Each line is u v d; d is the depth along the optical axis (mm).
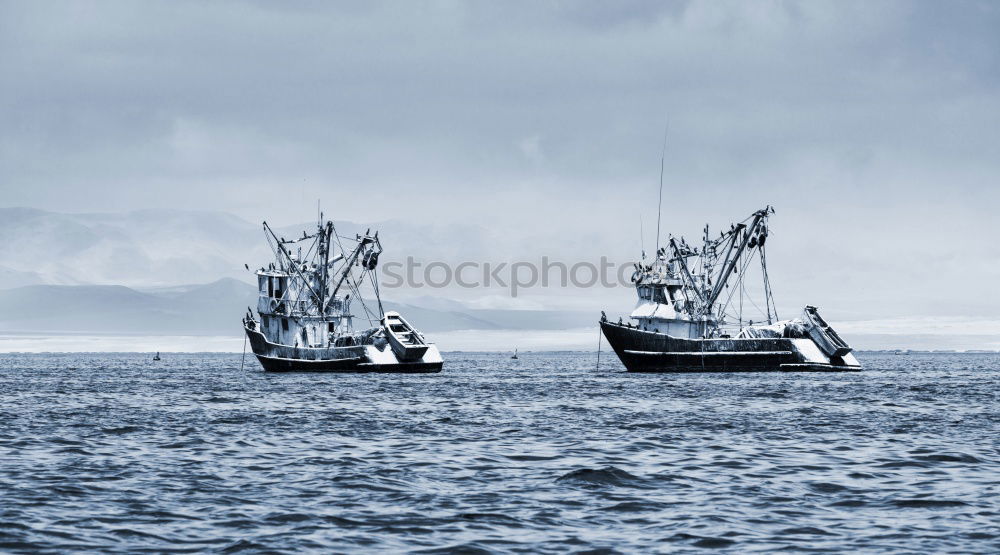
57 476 74062
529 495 67125
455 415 123938
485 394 166125
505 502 64750
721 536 55688
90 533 55938
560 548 53219
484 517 60250
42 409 135875
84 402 150875
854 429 106750
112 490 68438
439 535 55906
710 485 70875
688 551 52656
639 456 85438
